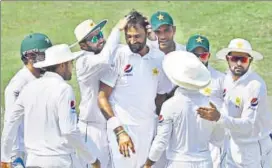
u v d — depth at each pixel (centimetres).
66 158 2170
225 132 2316
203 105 2111
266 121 2373
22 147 2422
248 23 4988
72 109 2141
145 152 2392
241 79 2320
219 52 2377
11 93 2392
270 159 2434
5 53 4959
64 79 2242
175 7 5509
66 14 5628
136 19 2298
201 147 2138
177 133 2119
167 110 2105
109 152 2477
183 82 2089
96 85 2412
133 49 2320
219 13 5253
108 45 2344
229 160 2428
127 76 2341
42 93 2156
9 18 5662
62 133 2125
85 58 2361
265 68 4106
